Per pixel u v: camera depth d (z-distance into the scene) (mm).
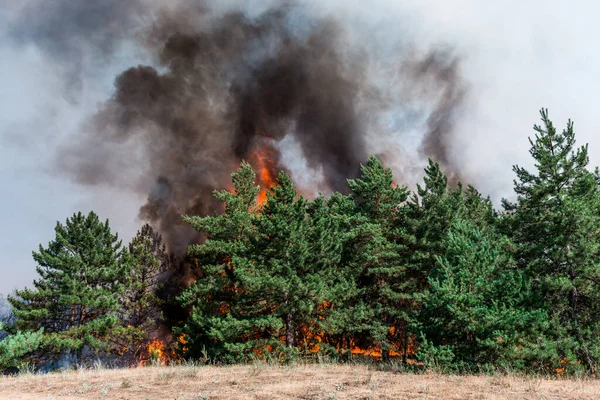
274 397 8461
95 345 28562
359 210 28422
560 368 13922
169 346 34875
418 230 25312
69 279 28484
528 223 17781
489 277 15641
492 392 9070
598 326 15172
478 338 13750
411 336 25109
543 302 15508
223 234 29516
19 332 18797
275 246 22031
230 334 21500
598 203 16578
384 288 24656
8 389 10703
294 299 20734
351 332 24047
